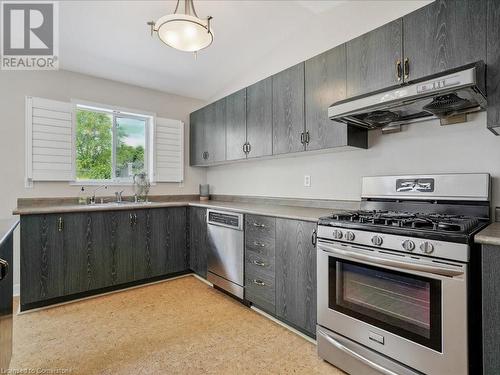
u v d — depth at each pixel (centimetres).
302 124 238
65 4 230
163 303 262
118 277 288
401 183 202
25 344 193
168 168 389
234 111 315
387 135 217
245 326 220
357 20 240
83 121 332
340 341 170
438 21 162
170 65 326
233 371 168
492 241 118
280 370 169
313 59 230
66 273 259
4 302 146
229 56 320
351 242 165
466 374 124
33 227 244
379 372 152
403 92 152
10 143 281
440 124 190
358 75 198
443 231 132
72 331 211
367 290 159
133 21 250
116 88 349
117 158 357
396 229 145
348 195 243
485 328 121
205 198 403
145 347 191
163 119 384
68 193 314
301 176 283
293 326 215
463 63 153
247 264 252
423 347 136
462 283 124
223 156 333
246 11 256
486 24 146
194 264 329
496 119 142
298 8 258
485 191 167
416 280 139
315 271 195
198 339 201
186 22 192
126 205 296
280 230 220
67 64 304
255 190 338
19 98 286
